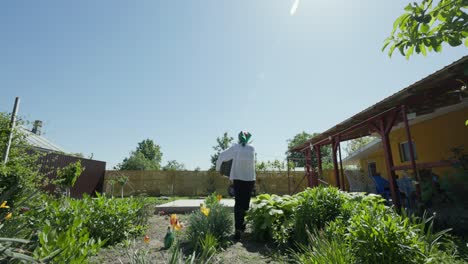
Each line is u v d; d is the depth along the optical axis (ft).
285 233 12.50
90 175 49.42
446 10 5.18
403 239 6.32
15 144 18.17
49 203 11.87
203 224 12.57
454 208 14.76
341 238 8.11
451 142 23.73
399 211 17.01
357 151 40.50
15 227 6.54
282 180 62.28
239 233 13.65
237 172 14.47
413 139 28.86
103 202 13.61
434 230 12.66
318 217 11.19
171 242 11.25
